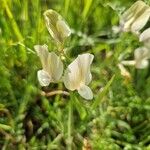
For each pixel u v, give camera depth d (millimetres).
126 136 117
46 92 124
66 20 132
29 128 120
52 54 102
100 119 118
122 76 121
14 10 131
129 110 119
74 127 118
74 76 102
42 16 131
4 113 120
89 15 138
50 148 114
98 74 128
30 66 124
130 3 137
